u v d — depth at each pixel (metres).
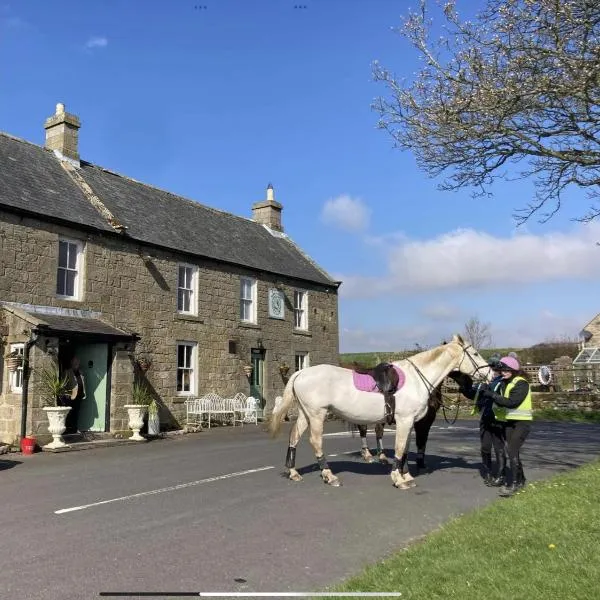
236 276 22.81
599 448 14.09
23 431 14.04
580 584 4.61
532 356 46.06
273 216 29.42
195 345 20.72
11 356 14.34
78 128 20.39
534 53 8.27
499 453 9.43
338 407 9.38
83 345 16.89
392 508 7.74
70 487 9.27
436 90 9.17
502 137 9.32
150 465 11.50
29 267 15.62
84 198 18.59
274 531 6.66
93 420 16.34
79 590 4.91
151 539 6.36
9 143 18.30
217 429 19.81
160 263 19.58
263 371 23.86
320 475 10.20
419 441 10.84
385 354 37.09
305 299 26.86
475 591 4.52
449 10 8.82
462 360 9.65
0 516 7.40
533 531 6.11
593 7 7.69
